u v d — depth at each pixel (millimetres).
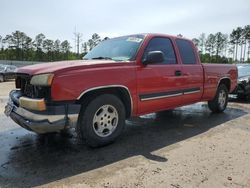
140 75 4480
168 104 5176
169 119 6312
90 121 3961
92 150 4031
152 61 4453
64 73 3590
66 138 4633
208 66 6266
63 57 71562
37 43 74500
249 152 3998
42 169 3328
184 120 6211
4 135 4801
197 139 4648
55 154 3855
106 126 4207
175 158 3721
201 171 3297
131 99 4395
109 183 2959
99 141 4098
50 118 3533
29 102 3582
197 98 6020
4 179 3053
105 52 5062
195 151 4016
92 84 3830
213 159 3695
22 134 4871
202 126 5625
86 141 4023
